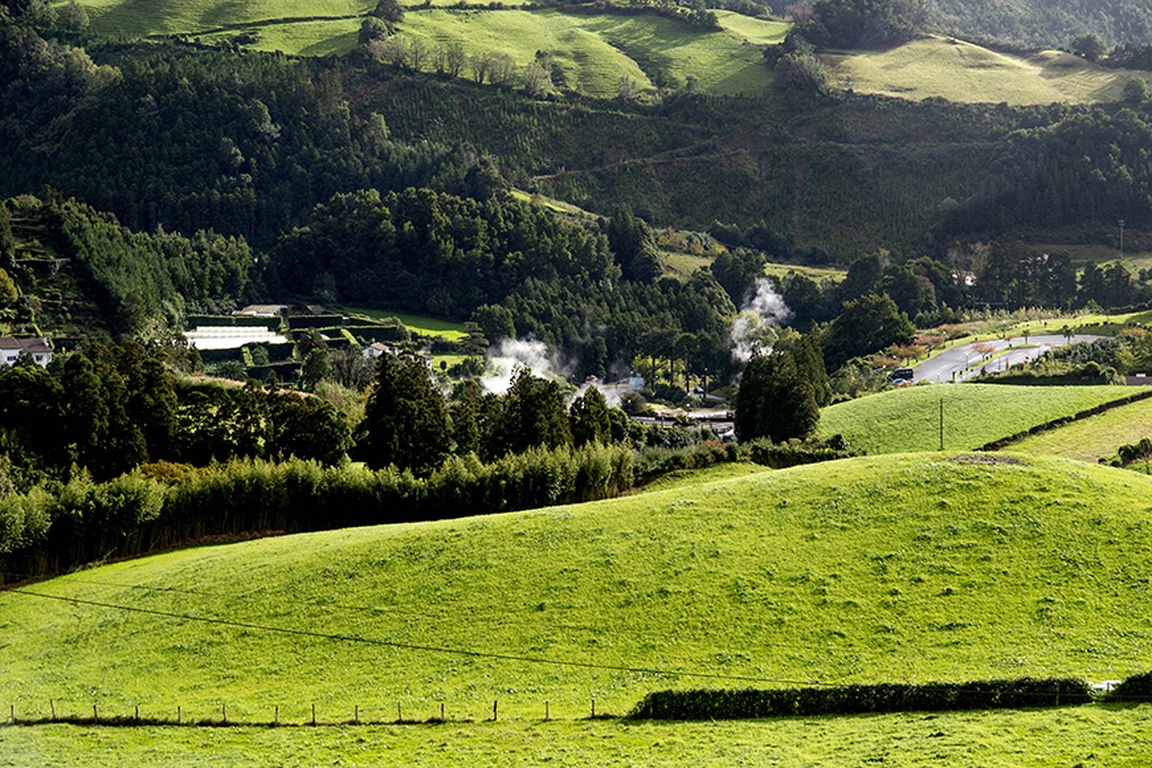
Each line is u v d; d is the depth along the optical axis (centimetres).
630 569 8112
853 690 6238
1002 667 6419
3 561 10075
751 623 7269
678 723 6262
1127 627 6694
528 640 7412
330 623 7969
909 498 8569
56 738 6581
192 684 7350
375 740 6306
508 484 10881
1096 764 5288
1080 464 9062
